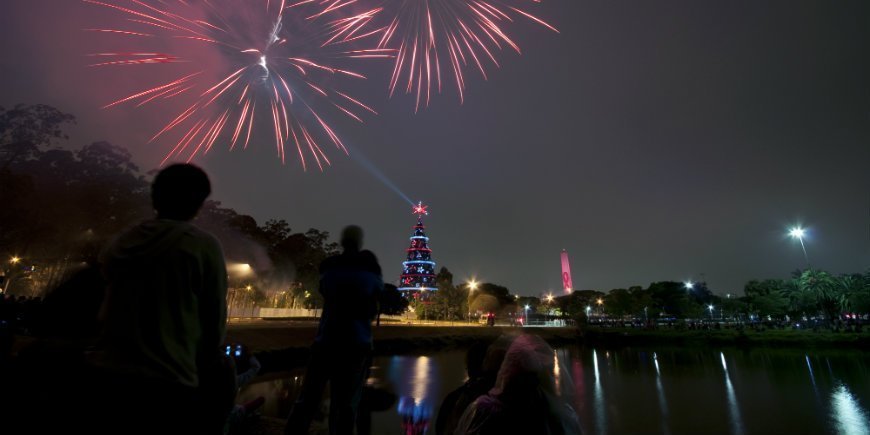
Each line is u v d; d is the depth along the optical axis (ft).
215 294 6.36
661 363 120.98
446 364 89.61
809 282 265.54
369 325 10.80
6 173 93.81
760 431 47.37
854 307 249.34
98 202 111.24
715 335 198.18
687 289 385.09
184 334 5.89
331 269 11.09
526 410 7.85
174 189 6.86
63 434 5.37
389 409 36.83
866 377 89.25
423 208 341.21
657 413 54.65
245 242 150.61
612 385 78.02
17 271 120.16
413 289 302.04
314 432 14.03
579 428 8.25
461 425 8.52
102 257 6.41
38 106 108.47
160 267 5.93
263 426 14.12
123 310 5.76
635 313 318.04
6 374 6.34
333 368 10.16
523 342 8.52
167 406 5.55
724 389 74.69
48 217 107.04
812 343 173.27
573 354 154.40
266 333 85.15
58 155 111.96
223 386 6.98
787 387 77.36
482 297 293.84
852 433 47.21
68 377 5.83
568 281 577.43
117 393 5.38
